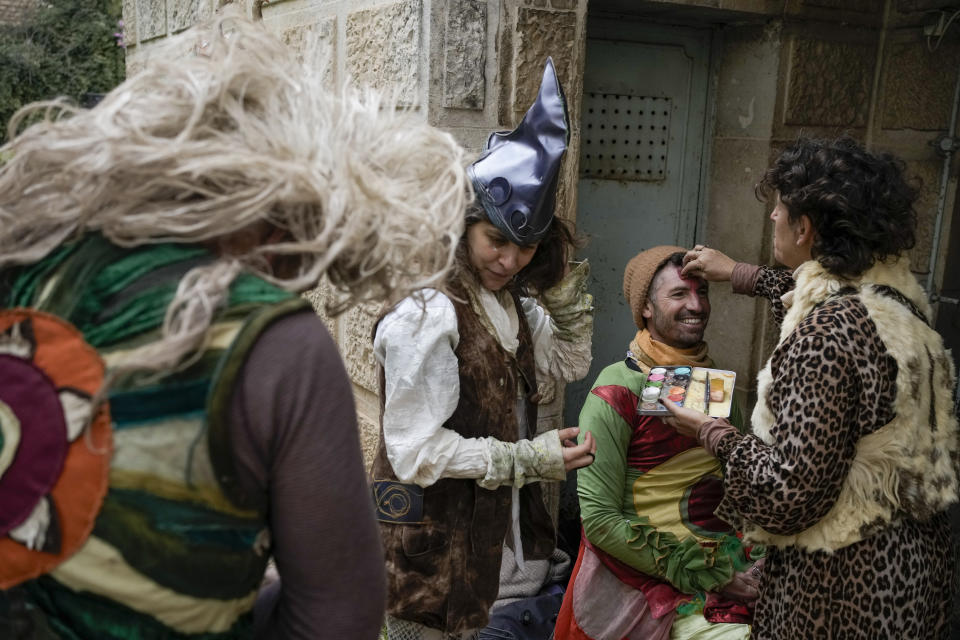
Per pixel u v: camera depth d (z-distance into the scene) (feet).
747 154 10.64
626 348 11.37
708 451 6.08
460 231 3.24
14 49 35.76
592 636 7.25
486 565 6.03
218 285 2.47
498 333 6.00
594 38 10.21
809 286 5.59
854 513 5.33
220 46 2.87
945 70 10.13
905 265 5.76
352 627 2.76
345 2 9.90
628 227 11.00
